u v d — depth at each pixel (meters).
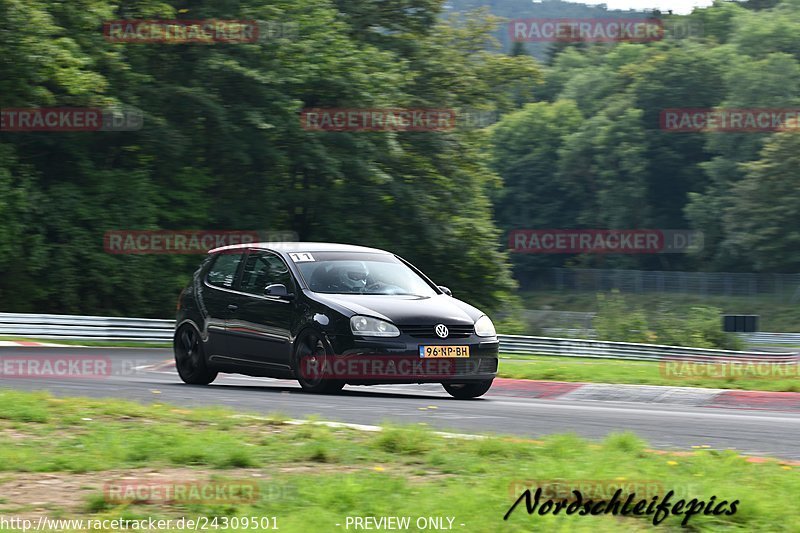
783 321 171.88
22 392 21.73
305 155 69.44
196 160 71.50
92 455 15.08
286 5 71.19
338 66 70.44
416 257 79.00
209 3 69.69
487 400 26.67
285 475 14.10
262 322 27.00
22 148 66.50
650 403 29.94
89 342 52.69
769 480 13.56
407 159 77.69
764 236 187.25
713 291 189.00
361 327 25.11
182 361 29.31
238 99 70.00
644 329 109.94
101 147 69.06
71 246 65.38
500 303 82.25
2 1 59.47
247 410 21.31
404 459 15.28
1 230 62.09
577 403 27.72
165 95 67.25
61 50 60.09
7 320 50.47
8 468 14.18
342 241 74.69
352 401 23.94
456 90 86.81
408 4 85.12
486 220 83.06
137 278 66.88
